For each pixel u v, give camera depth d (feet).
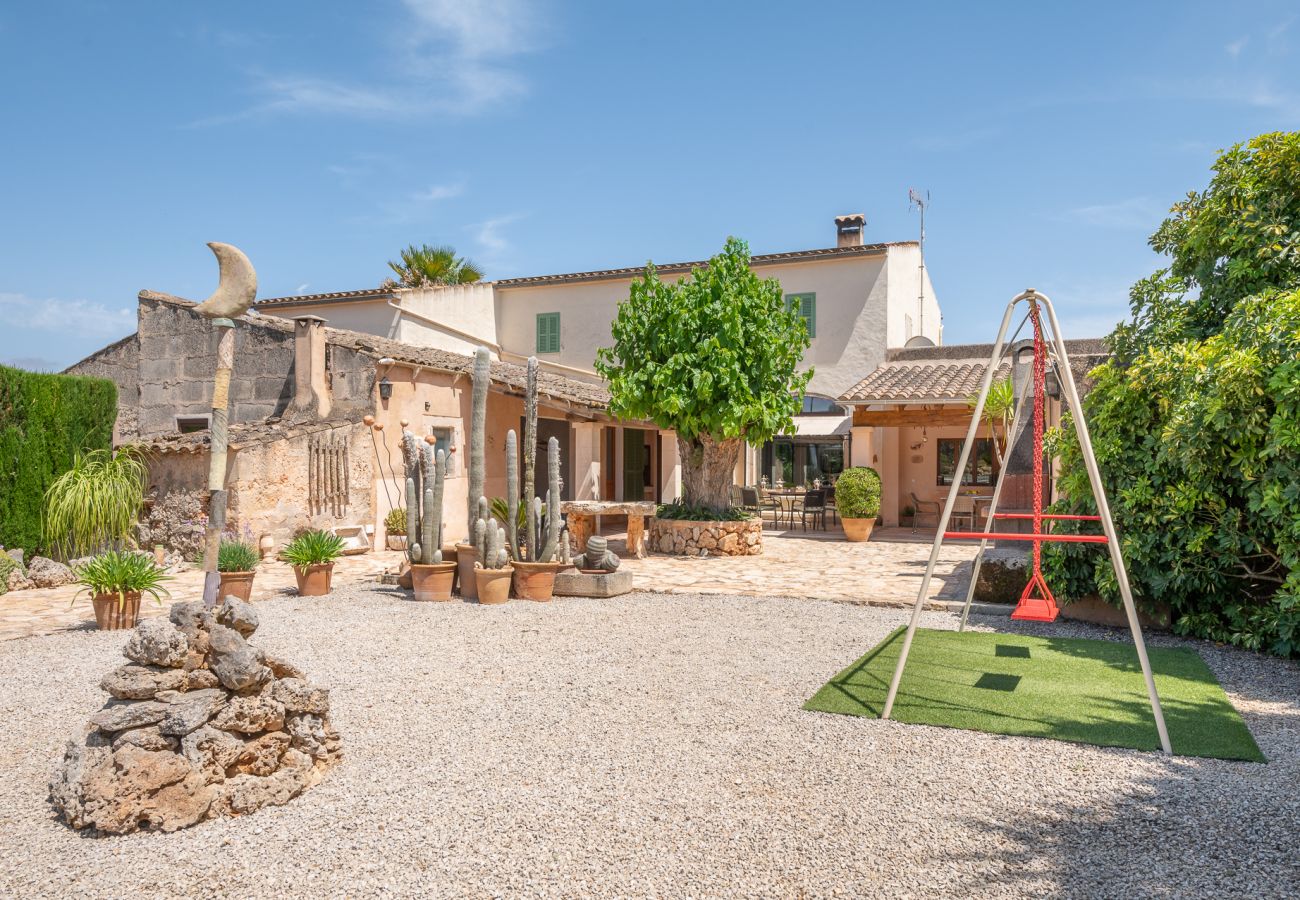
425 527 30.30
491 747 14.84
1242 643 22.70
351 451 44.78
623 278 73.20
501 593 29.63
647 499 72.64
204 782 11.93
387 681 19.30
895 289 66.80
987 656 21.86
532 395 31.14
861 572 38.09
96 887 9.98
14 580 32.89
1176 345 24.52
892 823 11.64
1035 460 20.81
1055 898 9.64
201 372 50.57
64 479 33.65
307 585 30.96
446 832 11.39
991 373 17.42
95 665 20.68
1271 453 20.74
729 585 33.99
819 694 18.13
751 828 11.48
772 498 65.57
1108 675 19.86
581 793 12.72
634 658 21.62
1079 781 13.17
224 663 12.57
